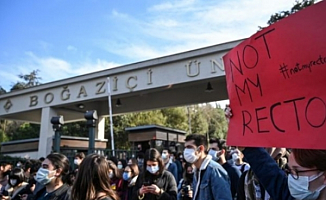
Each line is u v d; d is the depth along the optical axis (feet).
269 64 5.26
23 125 116.16
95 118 30.12
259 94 5.49
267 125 5.20
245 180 7.02
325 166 4.08
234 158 11.84
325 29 4.34
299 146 4.42
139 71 36.06
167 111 112.78
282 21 5.08
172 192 11.09
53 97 43.52
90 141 29.50
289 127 4.72
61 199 8.52
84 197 6.00
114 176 15.24
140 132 44.60
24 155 49.52
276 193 5.04
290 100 4.80
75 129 100.42
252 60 5.70
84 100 40.06
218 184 8.17
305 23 4.66
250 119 5.65
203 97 41.09
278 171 5.26
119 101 46.16
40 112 54.24
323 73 4.31
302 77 4.62
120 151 32.99
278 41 5.11
